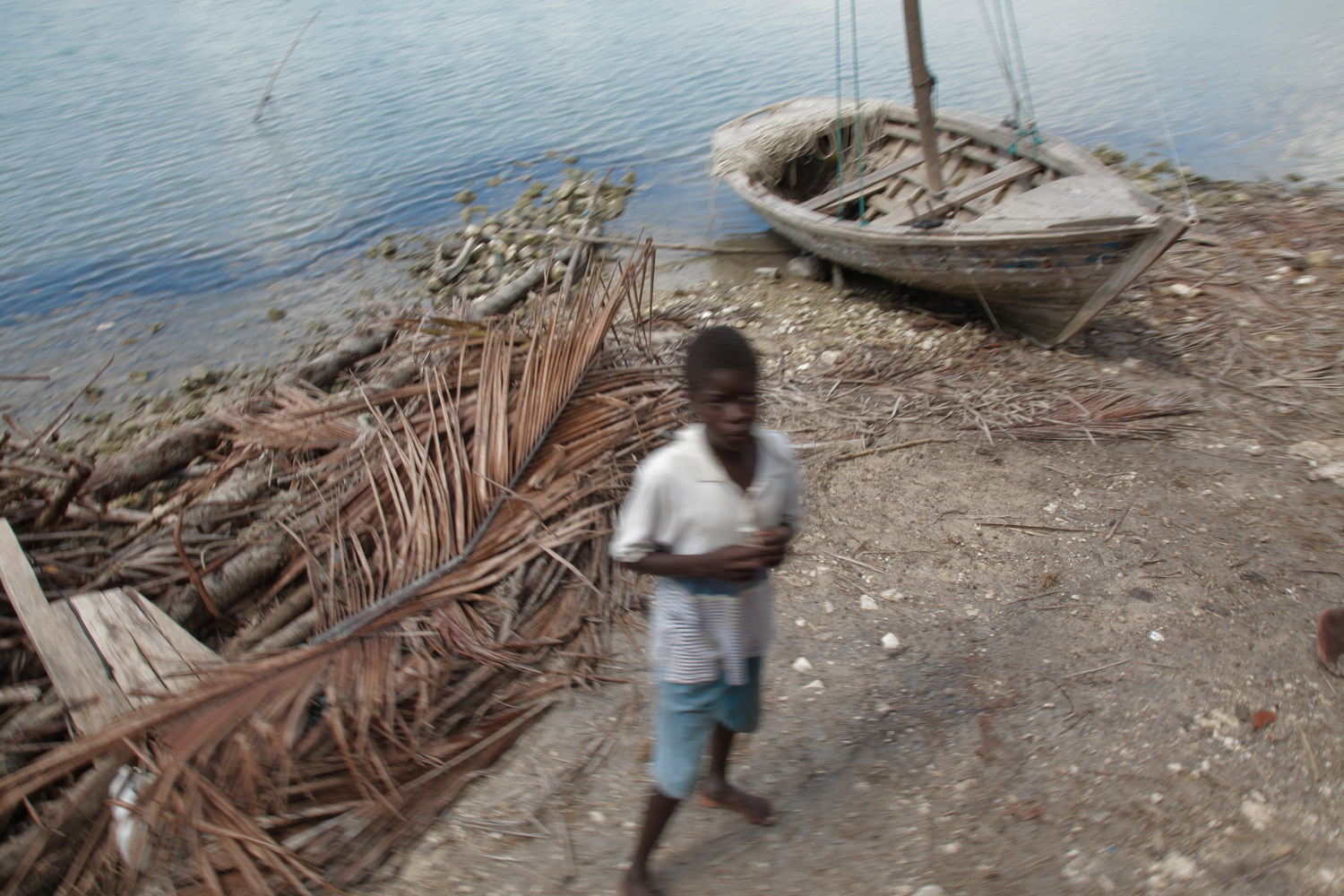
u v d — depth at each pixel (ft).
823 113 30.30
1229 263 23.22
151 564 13.16
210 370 26.20
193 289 32.37
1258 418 16.07
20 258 36.14
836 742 10.30
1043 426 16.34
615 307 17.63
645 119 47.80
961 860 8.73
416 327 19.38
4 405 25.66
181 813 8.99
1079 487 14.53
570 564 12.82
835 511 14.58
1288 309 20.25
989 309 20.59
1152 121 38.81
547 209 35.91
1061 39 55.01
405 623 11.68
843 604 12.54
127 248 36.35
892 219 23.63
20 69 76.84
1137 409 16.55
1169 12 57.98
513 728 10.66
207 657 11.00
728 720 8.23
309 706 10.62
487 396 15.01
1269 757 9.46
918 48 21.16
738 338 6.73
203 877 8.73
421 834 9.45
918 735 10.28
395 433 15.07
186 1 108.37
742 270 28.02
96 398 25.57
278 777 9.55
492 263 31.14
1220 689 10.38
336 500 13.71
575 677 11.35
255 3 104.27
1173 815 8.95
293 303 30.60
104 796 9.45
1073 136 38.32
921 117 22.20
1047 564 12.87
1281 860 8.39
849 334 21.63
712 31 70.54
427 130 49.39
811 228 23.26
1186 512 13.64
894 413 17.24
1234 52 47.42
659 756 7.92
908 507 14.49
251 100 60.54
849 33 64.54
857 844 9.02
